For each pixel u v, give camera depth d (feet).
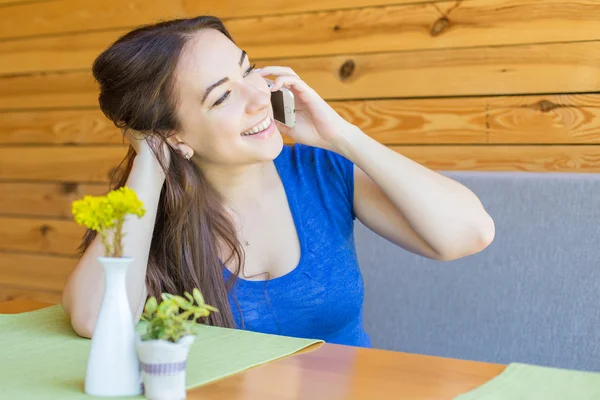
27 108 10.15
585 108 6.77
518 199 5.90
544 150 6.95
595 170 6.75
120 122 5.28
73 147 9.80
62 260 9.98
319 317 5.39
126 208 3.25
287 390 3.43
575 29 6.78
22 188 10.26
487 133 7.20
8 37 10.21
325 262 5.45
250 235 5.49
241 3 8.50
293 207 5.56
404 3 7.54
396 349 6.30
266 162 5.71
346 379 3.58
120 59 5.13
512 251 5.89
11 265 10.40
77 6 9.61
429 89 7.46
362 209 5.74
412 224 5.38
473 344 5.98
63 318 4.96
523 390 3.35
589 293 5.60
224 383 3.54
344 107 7.93
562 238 5.73
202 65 5.04
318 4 8.03
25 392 3.41
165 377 3.26
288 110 5.48
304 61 8.14
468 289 6.04
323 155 5.84
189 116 5.13
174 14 8.94
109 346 3.37
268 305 5.33
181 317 3.34
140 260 4.88
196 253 5.31
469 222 5.31
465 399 3.25
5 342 4.34
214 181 5.48
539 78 6.95
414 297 6.25
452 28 7.31
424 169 5.47
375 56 7.73
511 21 7.04
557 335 5.68
